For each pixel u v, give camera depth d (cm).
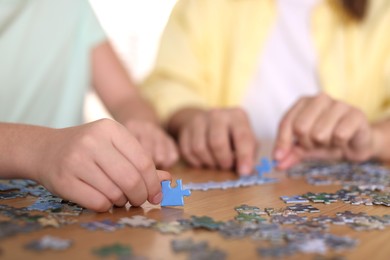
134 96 108
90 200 48
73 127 52
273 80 122
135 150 50
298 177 70
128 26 276
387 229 45
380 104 118
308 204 53
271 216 48
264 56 122
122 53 273
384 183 65
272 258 38
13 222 44
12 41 98
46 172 50
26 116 100
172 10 128
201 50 122
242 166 75
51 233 42
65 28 104
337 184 65
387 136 88
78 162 48
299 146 84
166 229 43
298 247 40
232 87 121
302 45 121
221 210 50
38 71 101
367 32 118
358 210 51
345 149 86
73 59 106
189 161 82
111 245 39
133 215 48
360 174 72
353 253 39
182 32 121
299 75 122
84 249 39
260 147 102
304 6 124
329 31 121
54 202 50
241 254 39
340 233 43
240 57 121
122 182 49
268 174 73
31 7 100
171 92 106
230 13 125
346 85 118
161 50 119
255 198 56
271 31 123
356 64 118
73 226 44
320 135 79
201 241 41
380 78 117
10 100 98
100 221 45
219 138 78
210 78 123
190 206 52
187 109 101
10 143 53
